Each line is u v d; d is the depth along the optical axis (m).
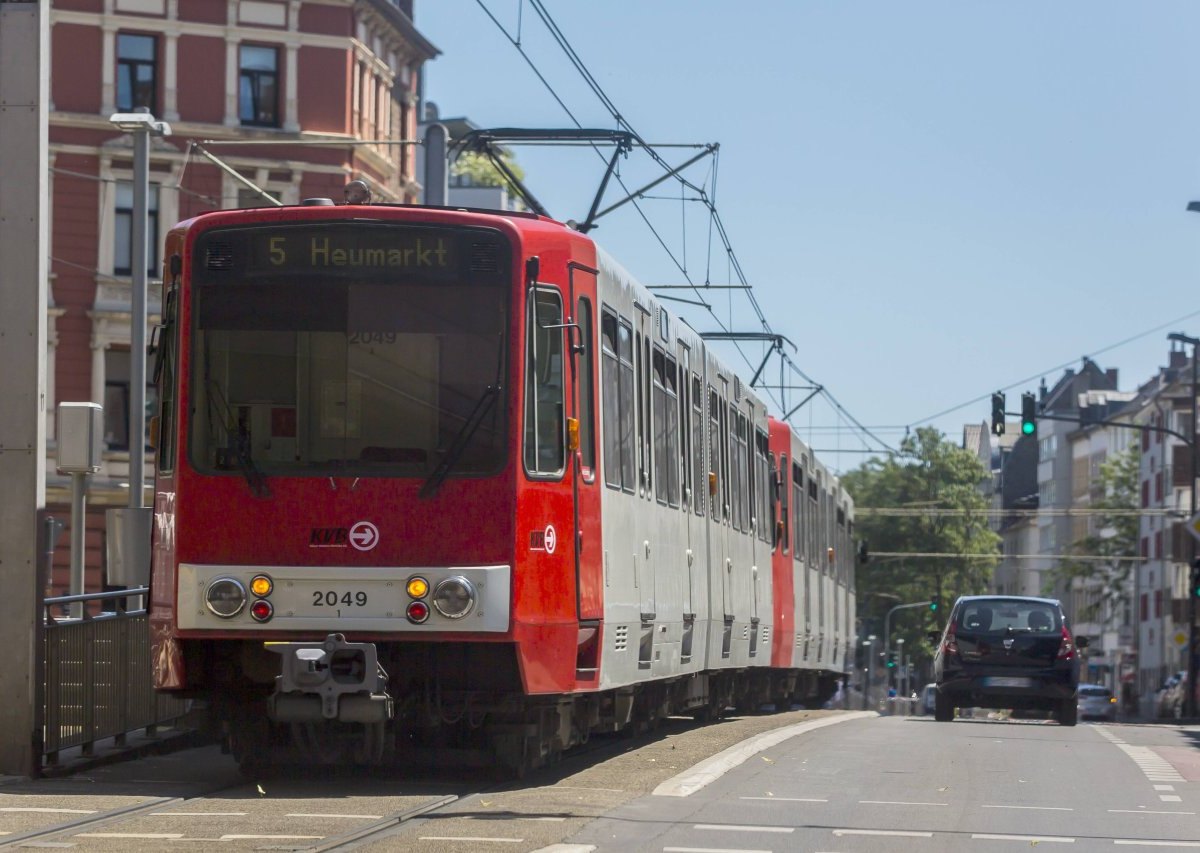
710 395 26.12
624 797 15.38
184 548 16.12
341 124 67.06
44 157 17.75
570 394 16.98
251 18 65.94
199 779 17.44
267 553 16.02
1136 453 120.44
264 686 17.03
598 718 19.77
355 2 67.44
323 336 16.23
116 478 64.06
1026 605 34.16
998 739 25.64
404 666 16.39
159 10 65.00
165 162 64.94
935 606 101.44
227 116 65.56
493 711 16.64
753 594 30.28
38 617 17.44
